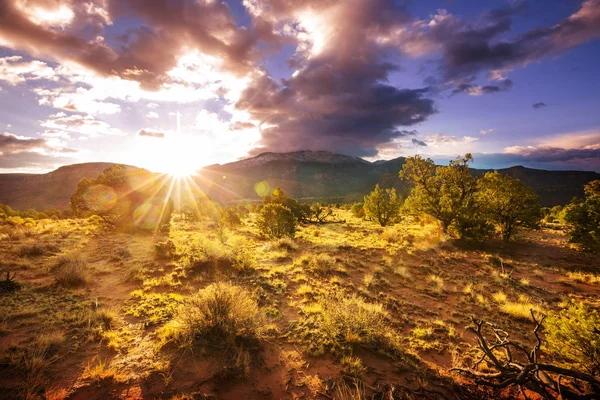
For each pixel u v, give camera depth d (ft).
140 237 65.36
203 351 17.26
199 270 36.68
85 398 13.04
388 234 74.59
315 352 18.88
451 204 81.82
